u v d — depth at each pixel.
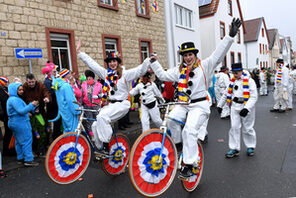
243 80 4.95
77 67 9.71
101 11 10.84
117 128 8.18
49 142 6.29
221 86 10.63
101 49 10.75
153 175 3.13
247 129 5.07
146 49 14.02
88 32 10.20
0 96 5.72
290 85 10.44
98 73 4.28
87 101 6.74
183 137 3.29
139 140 2.98
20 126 4.98
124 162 4.56
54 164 3.64
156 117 6.14
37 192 3.95
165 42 15.36
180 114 3.50
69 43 9.59
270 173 4.14
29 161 5.12
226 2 25.67
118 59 3.96
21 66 7.91
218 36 23.77
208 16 23.17
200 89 3.40
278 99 10.12
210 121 8.91
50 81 6.25
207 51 23.61
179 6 17.33
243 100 4.99
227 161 4.85
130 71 3.91
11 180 4.46
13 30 7.73
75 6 9.69
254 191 3.57
